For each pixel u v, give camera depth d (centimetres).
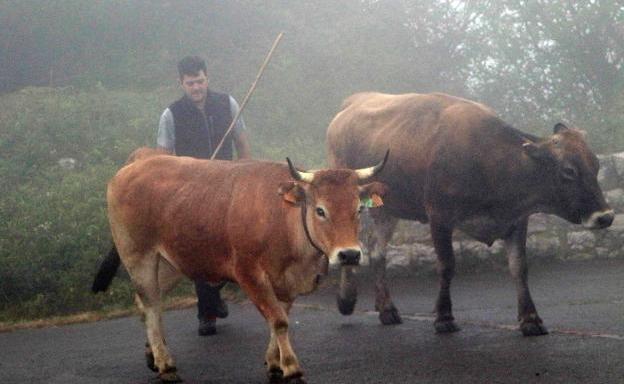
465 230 805
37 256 1058
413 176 833
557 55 1633
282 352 578
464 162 783
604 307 833
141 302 665
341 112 1004
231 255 604
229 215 600
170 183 645
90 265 1058
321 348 729
